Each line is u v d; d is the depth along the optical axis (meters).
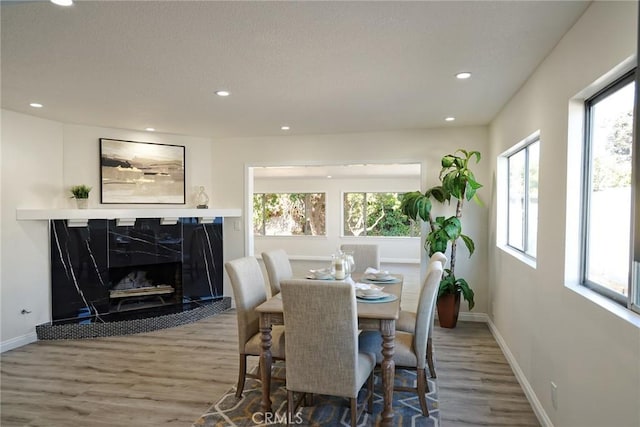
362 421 2.69
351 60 2.69
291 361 2.42
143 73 2.94
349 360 2.31
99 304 4.73
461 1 1.92
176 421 2.69
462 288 4.58
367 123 4.70
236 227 5.70
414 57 2.62
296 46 2.45
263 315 2.71
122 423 2.67
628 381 1.59
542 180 2.68
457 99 3.65
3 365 3.64
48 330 4.31
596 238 2.11
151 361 3.73
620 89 1.87
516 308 3.39
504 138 3.90
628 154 1.78
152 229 5.09
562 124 2.32
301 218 11.42
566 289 2.23
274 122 4.63
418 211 4.70
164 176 5.35
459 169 4.45
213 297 5.60
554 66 2.46
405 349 2.75
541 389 2.68
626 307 1.76
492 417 2.73
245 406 2.89
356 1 1.92
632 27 1.56
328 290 2.25
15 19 2.09
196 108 3.97
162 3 1.93
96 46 2.45
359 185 10.98
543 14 2.03
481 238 4.89
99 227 4.71
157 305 5.25
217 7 1.97
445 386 3.20
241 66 2.79
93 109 4.00
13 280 4.09
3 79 3.06
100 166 4.90
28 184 4.26
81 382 3.29
